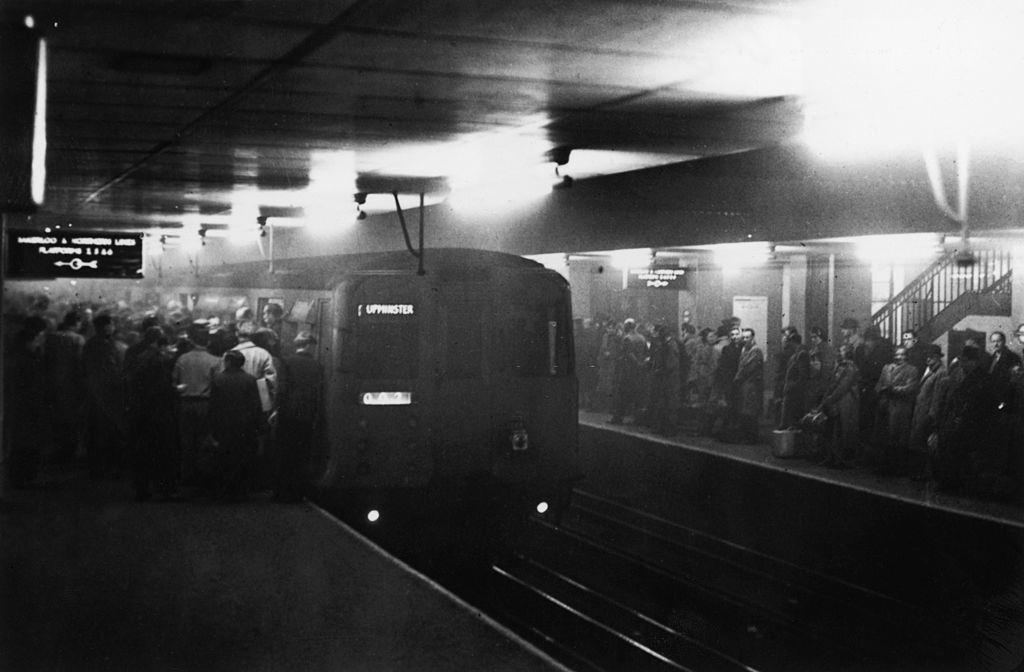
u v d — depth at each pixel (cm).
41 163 521
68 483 1336
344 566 938
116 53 832
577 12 702
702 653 978
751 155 1365
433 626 764
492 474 1210
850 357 1596
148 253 3419
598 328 2352
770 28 741
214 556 966
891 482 1427
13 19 514
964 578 1150
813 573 1188
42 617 773
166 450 1230
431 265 1217
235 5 689
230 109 1089
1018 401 1303
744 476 1597
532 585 1241
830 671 938
